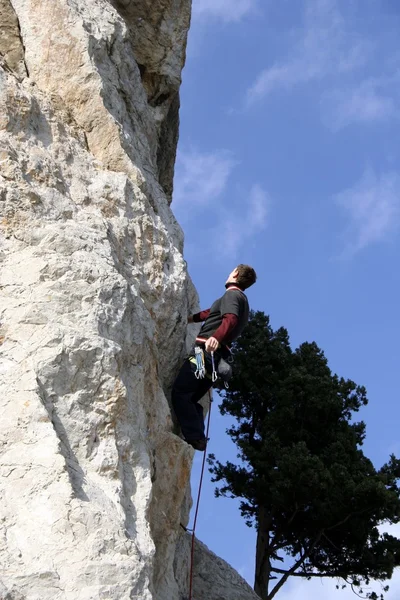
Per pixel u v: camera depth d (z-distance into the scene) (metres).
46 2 9.88
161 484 7.96
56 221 7.94
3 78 8.65
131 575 5.82
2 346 6.90
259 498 18.03
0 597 5.42
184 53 12.97
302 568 17.88
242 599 10.41
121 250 8.55
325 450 18.50
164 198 10.21
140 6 12.53
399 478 19.30
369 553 17.70
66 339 6.94
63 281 7.29
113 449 6.76
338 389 19.56
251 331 20.67
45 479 6.08
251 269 9.03
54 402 6.71
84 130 9.39
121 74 10.53
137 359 7.64
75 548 5.84
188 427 8.70
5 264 7.41
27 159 8.23
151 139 11.12
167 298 8.90
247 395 19.86
